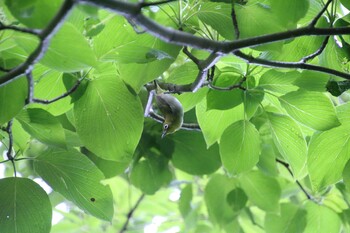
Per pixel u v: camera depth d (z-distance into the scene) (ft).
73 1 2.91
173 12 3.69
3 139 4.08
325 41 3.67
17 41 3.24
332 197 4.91
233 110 4.19
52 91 3.82
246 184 4.97
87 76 3.78
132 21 3.38
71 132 4.14
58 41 3.17
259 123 4.55
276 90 4.05
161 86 3.97
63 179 3.97
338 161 4.09
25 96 3.51
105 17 3.53
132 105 3.79
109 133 3.82
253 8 3.64
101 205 4.00
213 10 3.67
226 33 3.65
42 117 3.80
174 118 3.91
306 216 4.90
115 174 4.58
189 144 4.98
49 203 3.88
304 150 4.16
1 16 3.30
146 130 4.96
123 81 3.77
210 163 5.00
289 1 3.62
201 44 3.21
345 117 4.09
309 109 4.00
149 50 3.52
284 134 4.18
